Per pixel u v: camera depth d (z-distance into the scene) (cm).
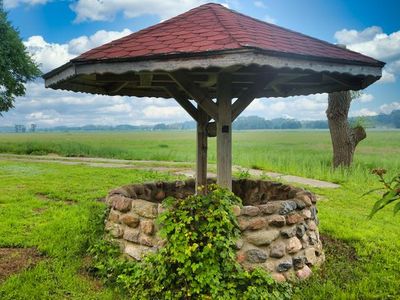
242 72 419
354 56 407
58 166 1533
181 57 328
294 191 527
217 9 473
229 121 424
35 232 570
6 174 1262
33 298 374
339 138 1462
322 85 556
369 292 402
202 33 378
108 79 465
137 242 430
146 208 427
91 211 695
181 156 2080
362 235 589
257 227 401
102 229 507
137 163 1755
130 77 471
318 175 1290
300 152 2270
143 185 574
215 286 357
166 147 3053
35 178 1157
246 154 1886
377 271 461
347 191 1034
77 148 2461
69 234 555
